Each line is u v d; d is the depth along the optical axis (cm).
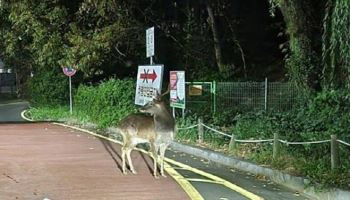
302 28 1773
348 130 1431
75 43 2634
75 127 2530
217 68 2816
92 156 1514
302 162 1212
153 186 1102
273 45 2936
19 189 1065
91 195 1017
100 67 2975
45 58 2944
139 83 2009
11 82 8056
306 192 1071
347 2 1223
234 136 1514
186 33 2841
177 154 1600
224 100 2139
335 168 1103
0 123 2809
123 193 1036
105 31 2616
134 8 2767
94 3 2473
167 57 2930
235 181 1190
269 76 2658
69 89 3447
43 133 2194
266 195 1057
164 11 2853
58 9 2755
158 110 1188
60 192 1040
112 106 2444
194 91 2159
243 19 2919
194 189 1080
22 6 2775
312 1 1845
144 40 2764
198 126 1742
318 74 1781
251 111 2006
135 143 1245
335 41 1276
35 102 3953
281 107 2012
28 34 3092
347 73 1348
